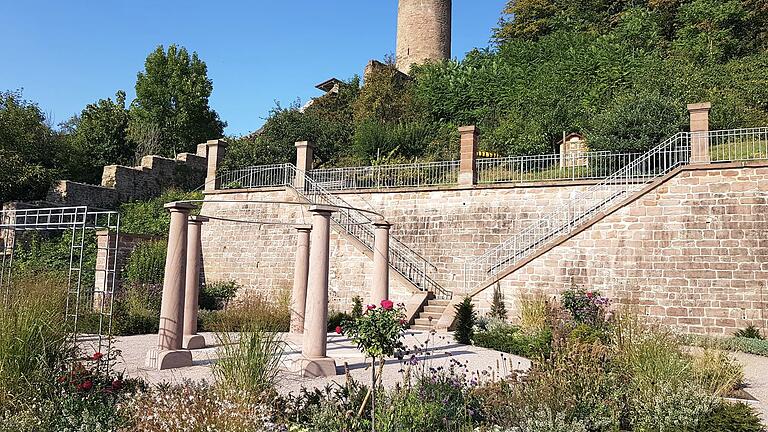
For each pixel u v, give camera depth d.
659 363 8.04
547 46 34.97
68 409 6.24
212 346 12.48
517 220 19.95
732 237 15.69
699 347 10.95
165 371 10.02
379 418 6.20
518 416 6.56
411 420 6.27
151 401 6.20
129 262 20.61
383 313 6.77
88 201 26.67
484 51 38.06
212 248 24.28
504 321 16.55
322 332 10.07
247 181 25.55
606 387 7.32
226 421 5.71
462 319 14.75
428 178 22.83
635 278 16.47
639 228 16.62
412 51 44.50
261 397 6.80
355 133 32.47
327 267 10.18
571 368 7.39
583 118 26.33
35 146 29.64
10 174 24.97
